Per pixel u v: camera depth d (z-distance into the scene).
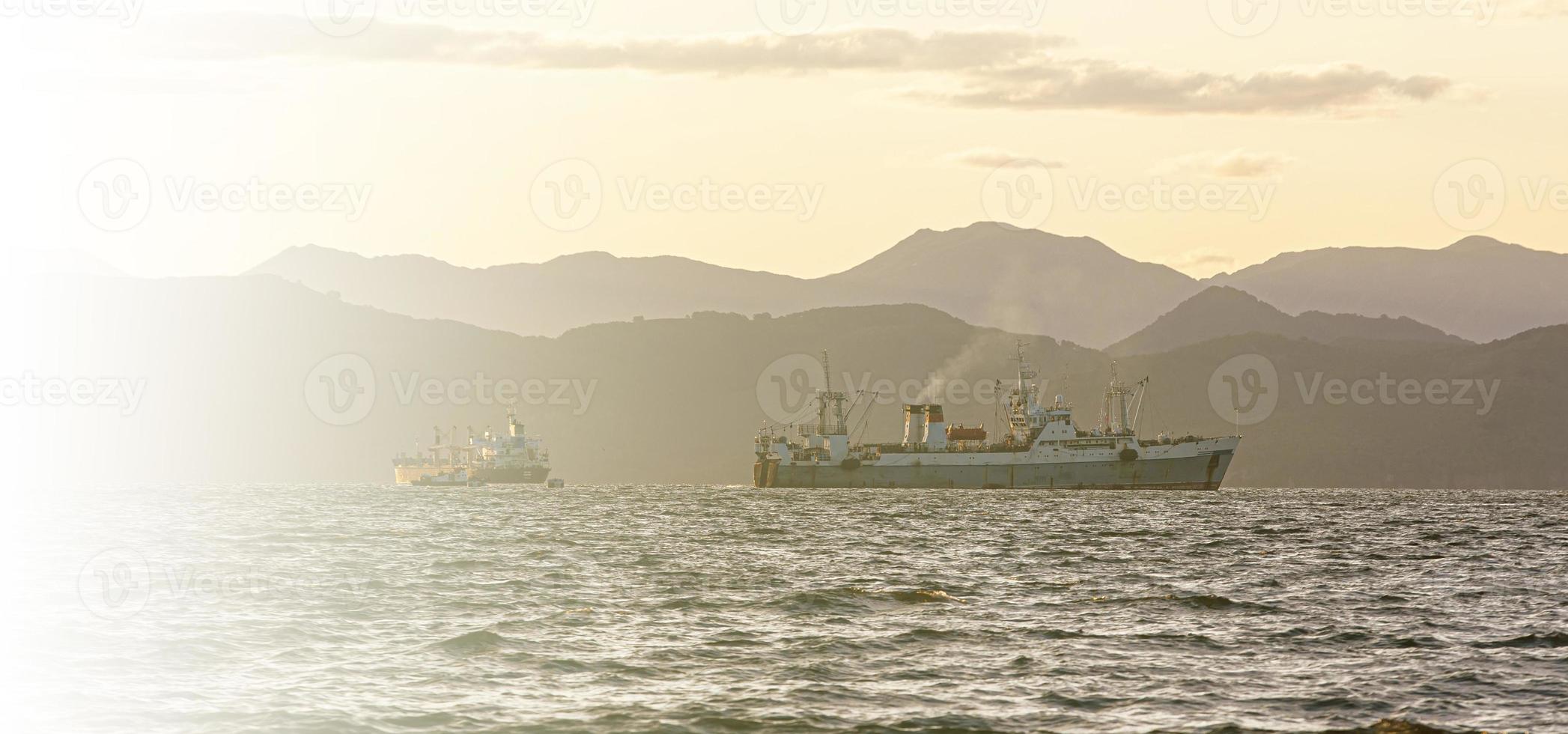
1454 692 69.06
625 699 67.19
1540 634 87.00
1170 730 61.59
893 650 80.56
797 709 65.00
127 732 61.62
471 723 62.47
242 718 63.59
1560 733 61.22
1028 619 93.56
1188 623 91.69
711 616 94.69
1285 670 74.62
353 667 75.00
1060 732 61.16
